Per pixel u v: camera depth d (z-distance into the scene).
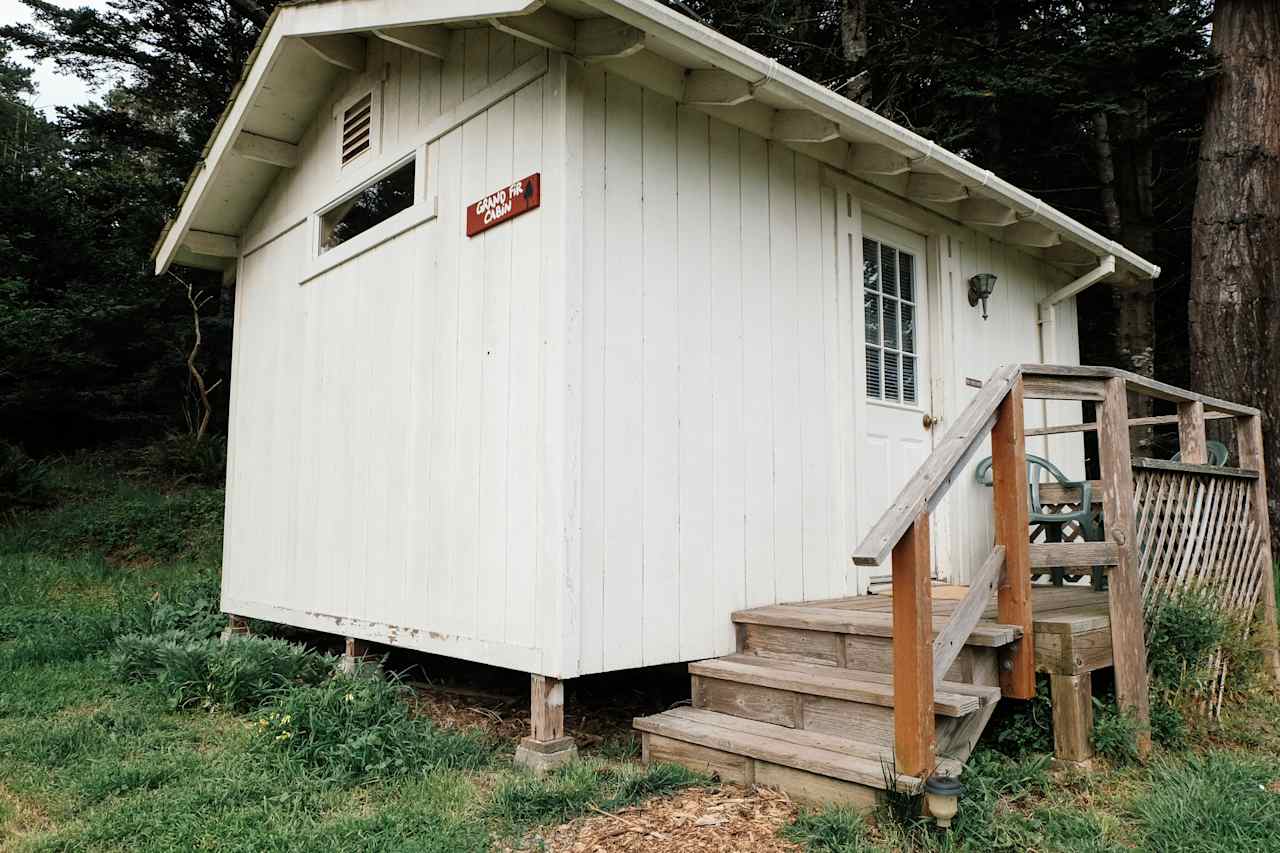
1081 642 3.29
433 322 4.45
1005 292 6.25
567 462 3.51
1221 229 8.05
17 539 10.29
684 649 3.88
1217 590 4.22
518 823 2.84
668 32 3.38
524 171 3.88
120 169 16.53
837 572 4.65
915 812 2.68
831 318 4.81
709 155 4.26
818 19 11.53
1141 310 10.15
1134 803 2.89
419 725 3.69
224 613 6.59
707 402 4.11
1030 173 12.02
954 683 3.19
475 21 3.85
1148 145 10.53
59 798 3.15
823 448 4.66
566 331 3.55
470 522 4.04
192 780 3.28
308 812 2.96
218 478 12.99
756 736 3.21
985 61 9.95
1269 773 3.13
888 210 5.27
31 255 14.70
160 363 14.73
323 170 5.64
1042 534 5.62
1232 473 4.43
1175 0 10.27
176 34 15.74
